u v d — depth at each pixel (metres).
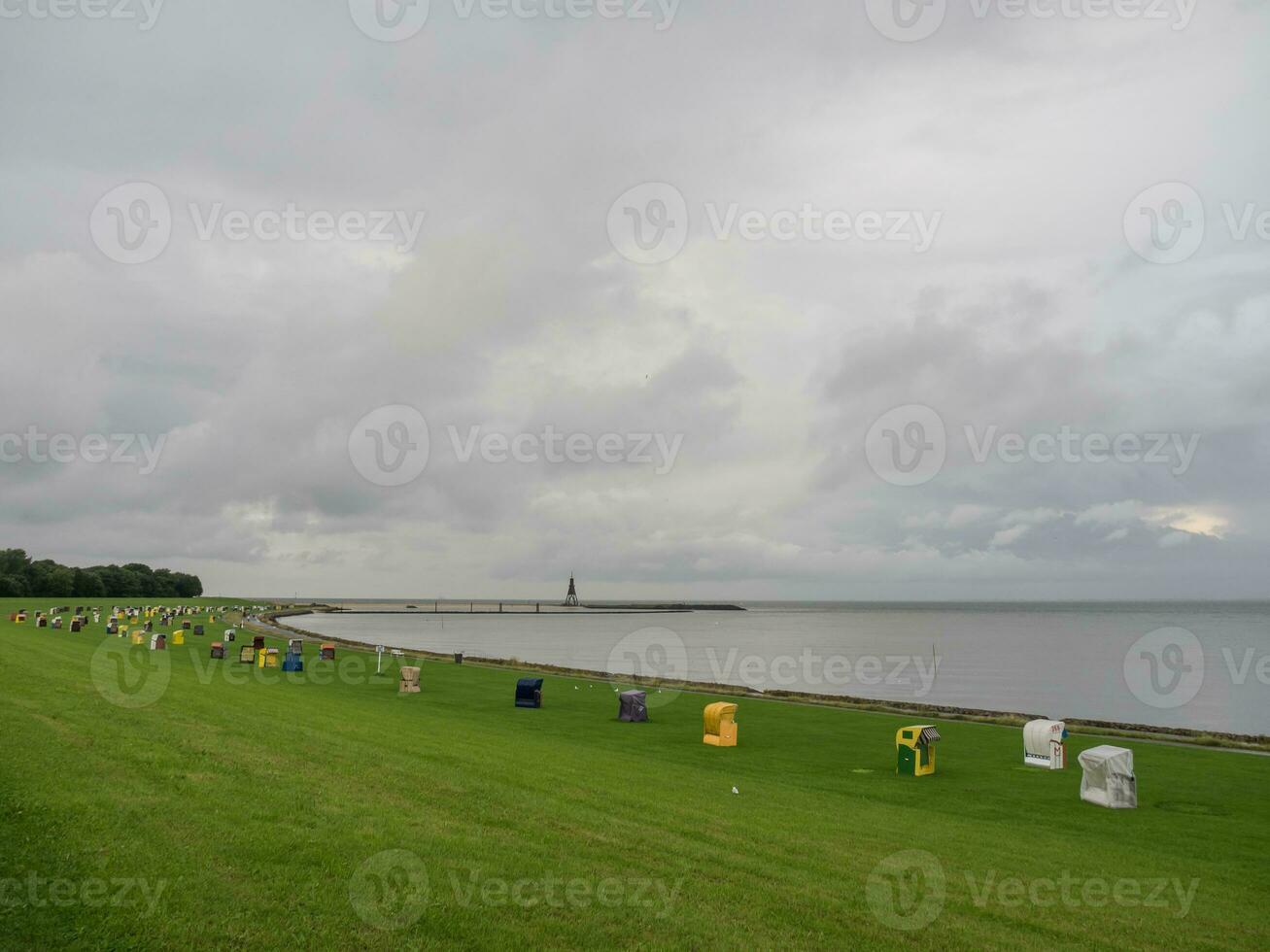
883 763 32.53
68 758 16.02
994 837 20.27
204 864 11.64
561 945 10.57
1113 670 112.25
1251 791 28.83
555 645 149.75
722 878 13.67
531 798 18.06
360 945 10.02
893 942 11.76
